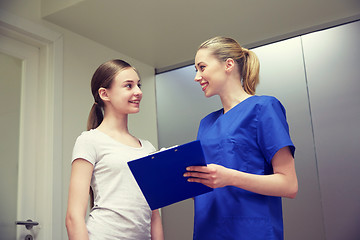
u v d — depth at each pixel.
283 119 1.35
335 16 2.72
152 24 2.75
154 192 1.23
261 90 3.00
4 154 2.31
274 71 2.98
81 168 1.39
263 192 1.24
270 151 1.28
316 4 2.55
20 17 2.41
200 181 1.19
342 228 2.56
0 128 2.31
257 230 1.25
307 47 2.88
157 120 3.55
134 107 1.53
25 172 2.39
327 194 2.65
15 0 2.43
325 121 2.74
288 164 1.27
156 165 1.14
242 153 1.33
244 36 2.99
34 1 2.56
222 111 1.55
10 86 2.40
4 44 2.40
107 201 1.38
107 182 1.41
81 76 2.79
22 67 2.49
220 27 2.84
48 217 2.37
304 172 2.75
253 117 1.35
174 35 2.94
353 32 2.72
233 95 1.46
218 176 1.18
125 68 1.57
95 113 1.64
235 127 1.36
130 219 1.37
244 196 1.29
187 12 2.60
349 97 2.69
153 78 3.57
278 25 2.83
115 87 1.53
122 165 1.42
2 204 2.25
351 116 2.67
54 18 2.60
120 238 1.35
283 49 2.97
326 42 2.81
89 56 2.90
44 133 2.48
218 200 1.33
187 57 3.38
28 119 2.46
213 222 1.33
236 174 1.21
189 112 3.41
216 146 1.39
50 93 2.53
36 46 2.59
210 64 1.45
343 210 2.58
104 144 1.45
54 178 2.43
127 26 2.75
